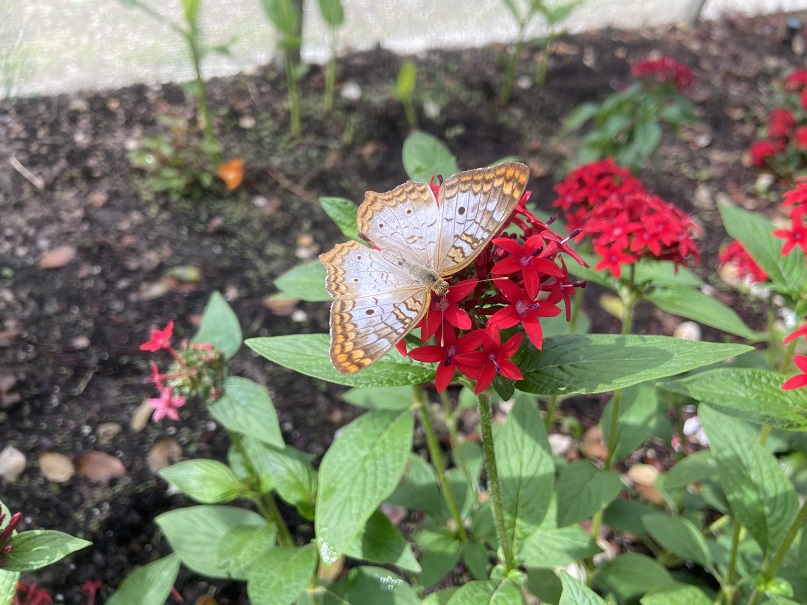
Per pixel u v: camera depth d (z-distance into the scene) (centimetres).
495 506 17
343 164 44
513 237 15
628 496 28
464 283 14
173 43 48
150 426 29
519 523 19
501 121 49
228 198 40
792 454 24
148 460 28
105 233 37
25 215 37
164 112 45
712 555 22
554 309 14
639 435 23
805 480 23
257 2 52
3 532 15
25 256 35
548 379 14
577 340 15
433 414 31
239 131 45
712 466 22
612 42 59
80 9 49
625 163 40
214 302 21
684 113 41
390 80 51
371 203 15
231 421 19
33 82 44
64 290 33
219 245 38
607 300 36
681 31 62
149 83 46
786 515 18
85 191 39
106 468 27
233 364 32
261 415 20
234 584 25
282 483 21
